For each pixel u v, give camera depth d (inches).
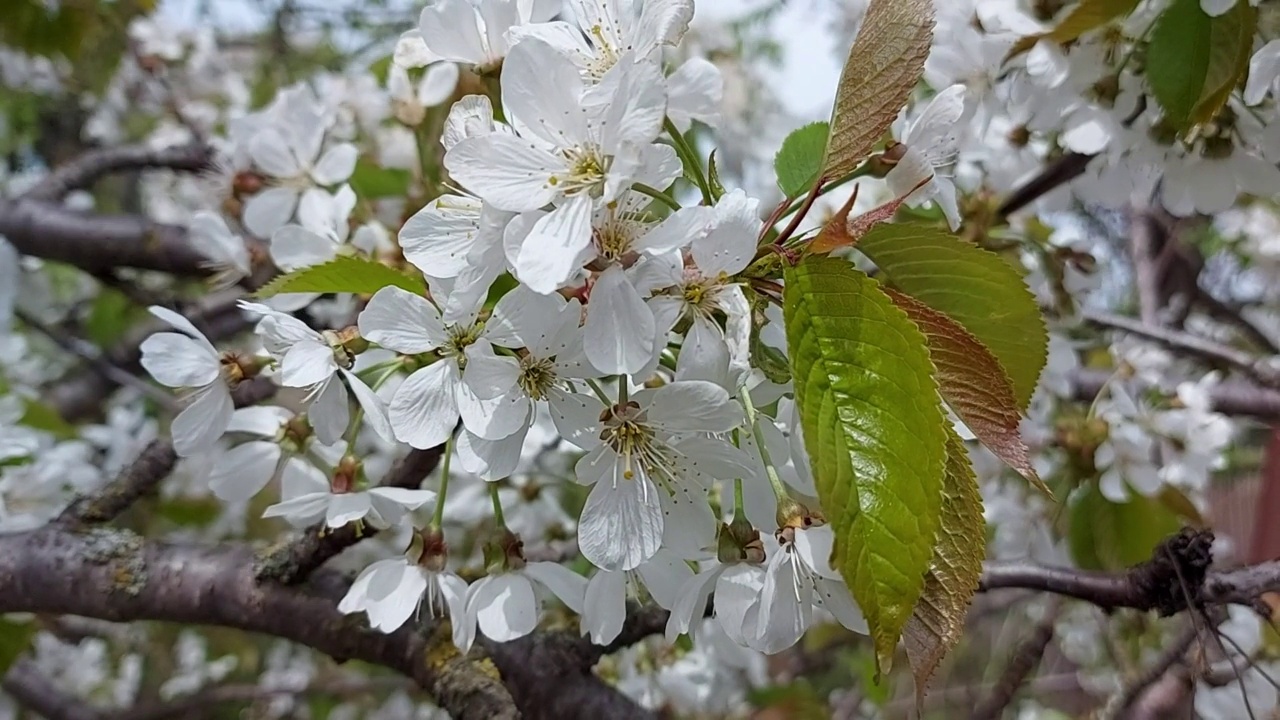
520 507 10.6
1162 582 6.6
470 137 4.9
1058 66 8.2
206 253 9.5
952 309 5.9
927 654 4.5
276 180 9.8
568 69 4.8
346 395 6.0
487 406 5.1
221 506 16.6
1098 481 11.3
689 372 4.9
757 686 14.2
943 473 4.1
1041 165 9.9
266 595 7.7
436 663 7.4
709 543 5.3
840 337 4.3
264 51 24.3
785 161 6.1
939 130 6.5
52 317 19.9
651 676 10.5
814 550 5.2
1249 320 21.1
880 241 5.7
